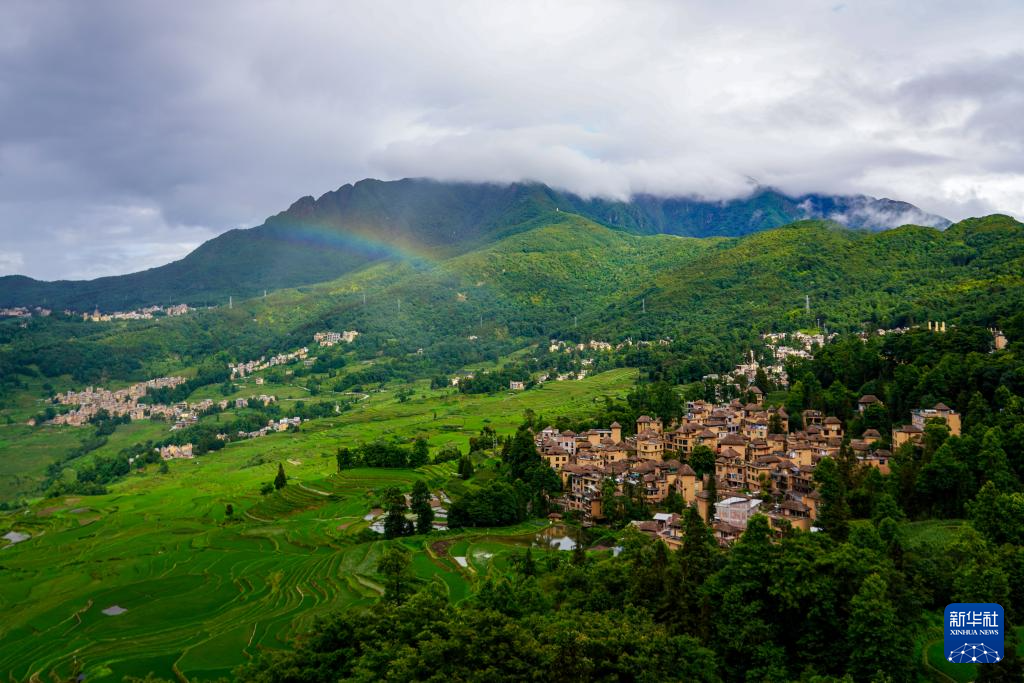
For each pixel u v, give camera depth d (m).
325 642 100.12
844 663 90.25
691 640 90.50
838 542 115.81
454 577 147.75
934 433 160.12
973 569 100.19
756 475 176.25
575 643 86.25
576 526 175.38
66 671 123.88
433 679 81.62
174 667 119.50
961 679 87.56
